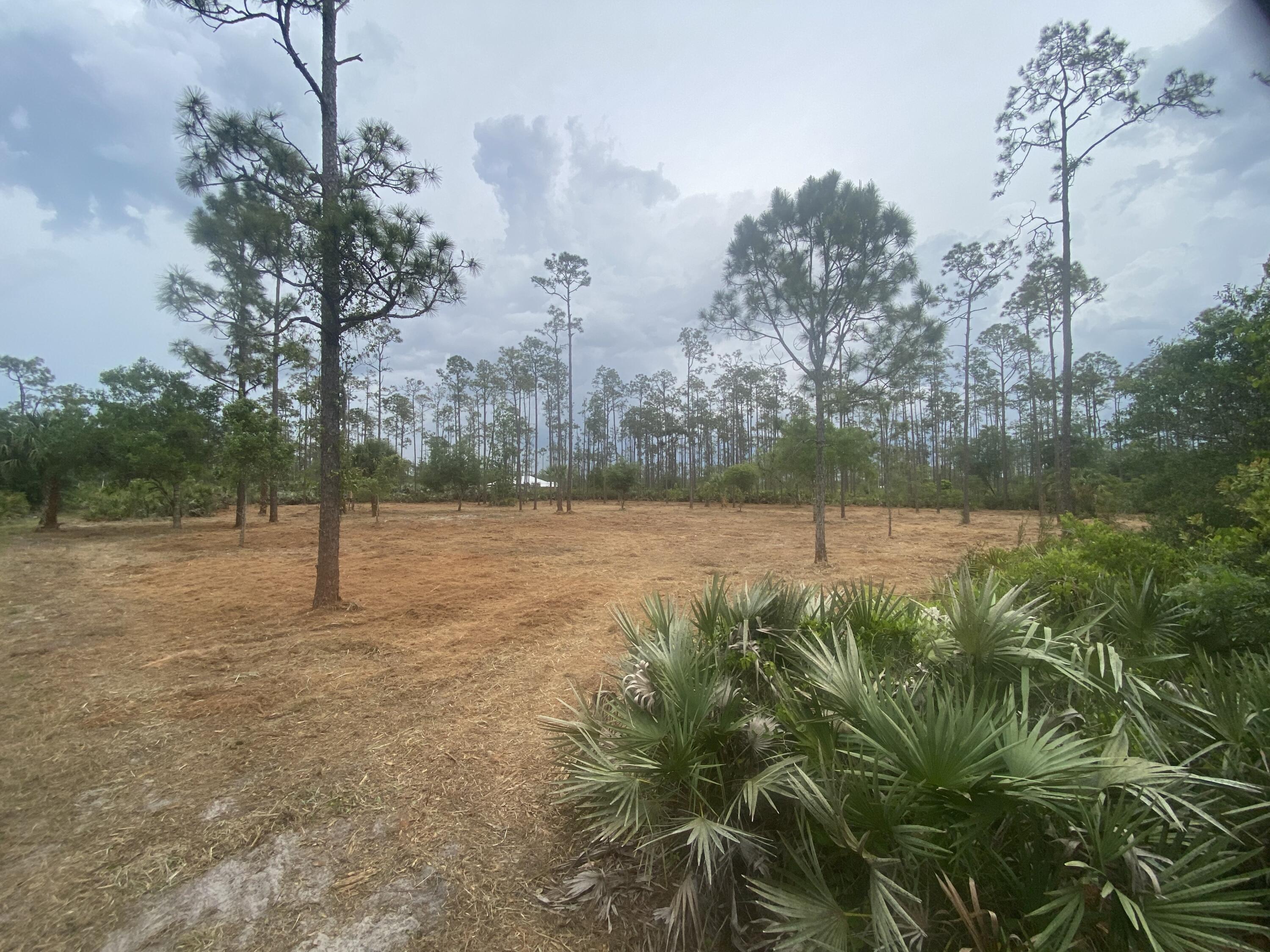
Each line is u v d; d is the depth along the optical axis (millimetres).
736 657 2887
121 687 4391
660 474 53531
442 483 31266
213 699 4184
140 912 2074
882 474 28422
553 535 17094
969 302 22109
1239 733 2064
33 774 3074
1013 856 1827
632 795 2277
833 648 2703
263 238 6406
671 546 14422
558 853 2486
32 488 18844
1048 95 14875
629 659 3225
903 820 1824
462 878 2305
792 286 10523
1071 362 15648
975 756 1671
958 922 1701
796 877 1891
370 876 2307
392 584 8789
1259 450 4773
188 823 2645
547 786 3033
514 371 38000
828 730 2127
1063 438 15430
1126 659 2781
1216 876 1614
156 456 15367
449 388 40656
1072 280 20203
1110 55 13695
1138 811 1715
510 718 3943
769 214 11094
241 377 14367
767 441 45781
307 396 7930
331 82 7016
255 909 2107
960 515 28469
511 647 5633
